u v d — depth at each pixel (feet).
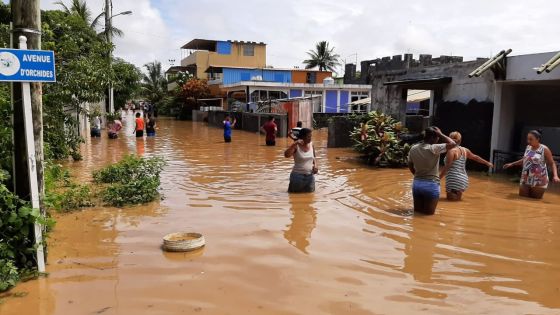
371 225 23.53
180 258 18.57
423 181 25.54
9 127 17.33
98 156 53.57
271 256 18.84
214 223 23.71
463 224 23.93
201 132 97.55
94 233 21.89
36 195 16.69
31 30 16.75
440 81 47.26
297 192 31.45
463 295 15.33
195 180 36.65
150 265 17.81
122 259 18.47
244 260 18.38
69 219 24.34
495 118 41.78
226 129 72.64
